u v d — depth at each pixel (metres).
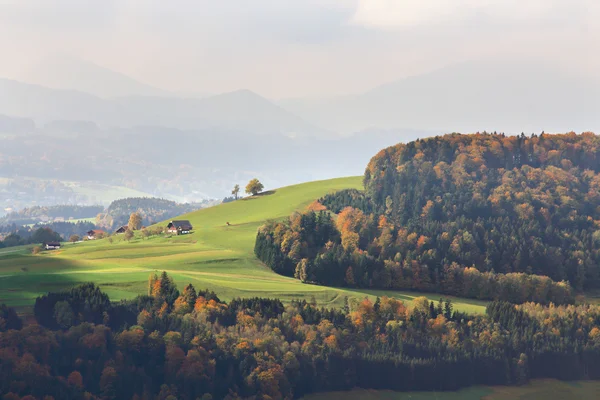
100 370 187.88
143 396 187.12
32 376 175.00
